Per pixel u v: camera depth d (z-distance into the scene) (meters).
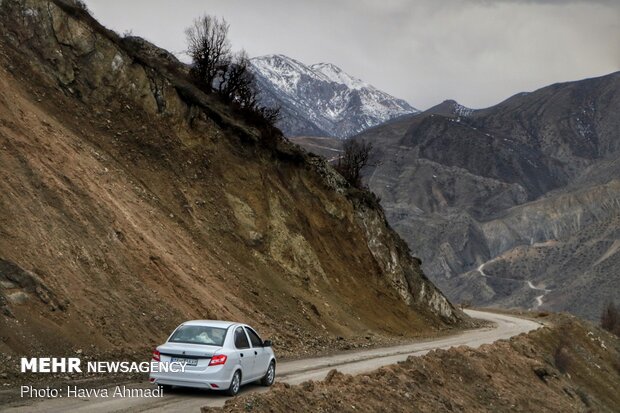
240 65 39.31
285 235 35.09
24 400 13.39
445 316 51.97
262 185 35.56
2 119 22.39
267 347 17.75
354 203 46.16
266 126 39.78
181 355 15.22
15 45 28.48
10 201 19.28
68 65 29.97
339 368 22.95
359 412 16.59
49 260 18.86
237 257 31.08
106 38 31.81
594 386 46.62
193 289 24.27
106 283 20.27
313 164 44.19
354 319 36.34
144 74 32.72
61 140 25.09
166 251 25.20
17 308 16.52
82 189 23.05
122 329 19.08
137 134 31.00
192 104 34.41
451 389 24.31
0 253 17.44
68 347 16.83
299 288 33.66
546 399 30.36
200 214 30.97
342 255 41.00
